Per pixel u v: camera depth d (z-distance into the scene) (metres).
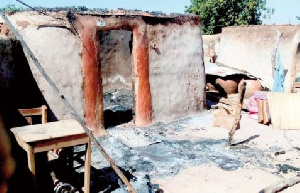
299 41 12.53
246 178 6.16
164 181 6.04
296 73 13.15
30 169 4.25
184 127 9.49
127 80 14.80
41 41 7.54
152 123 9.64
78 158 5.47
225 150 7.62
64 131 4.57
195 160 7.02
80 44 8.10
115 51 14.09
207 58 18.80
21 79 7.32
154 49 9.44
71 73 8.04
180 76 10.26
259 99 10.16
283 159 7.09
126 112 11.01
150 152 7.46
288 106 9.53
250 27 15.02
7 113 5.95
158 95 9.71
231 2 24.34
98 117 8.59
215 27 25.22
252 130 9.19
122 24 8.69
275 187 5.58
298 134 8.84
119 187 5.44
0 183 4.17
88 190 4.87
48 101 7.78
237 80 13.07
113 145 7.88
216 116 10.42
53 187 5.00
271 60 14.18
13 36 7.16
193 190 5.70
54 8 7.95
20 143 4.41
